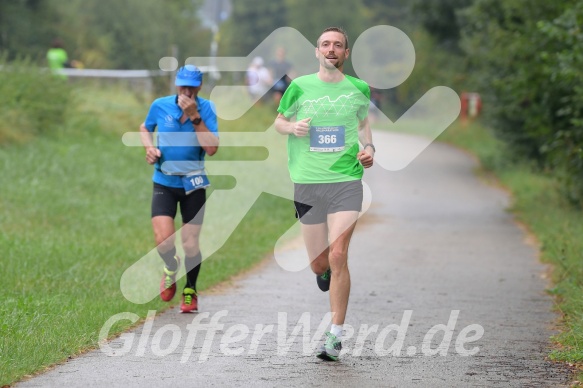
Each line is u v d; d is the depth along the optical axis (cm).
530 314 2362
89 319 2103
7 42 8925
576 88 3638
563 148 4166
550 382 1673
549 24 3650
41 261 2792
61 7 9775
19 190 3941
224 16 8325
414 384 1645
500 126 5819
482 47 6175
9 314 2089
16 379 1642
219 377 1678
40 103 5159
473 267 3170
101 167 4641
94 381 1642
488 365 1805
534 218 4338
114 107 5969
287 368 1753
